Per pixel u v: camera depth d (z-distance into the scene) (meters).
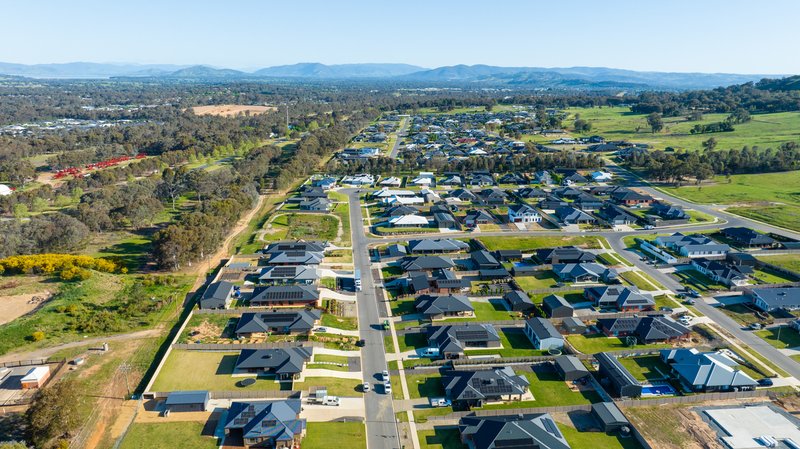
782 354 101.88
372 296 128.75
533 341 106.38
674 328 107.75
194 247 146.88
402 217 185.62
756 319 115.81
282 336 106.88
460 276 138.50
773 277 137.25
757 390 89.31
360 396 88.56
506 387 87.69
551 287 133.12
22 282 128.00
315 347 103.06
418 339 107.88
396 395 89.00
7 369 92.31
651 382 92.56
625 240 169.50
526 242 167.38
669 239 161.88
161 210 196.38
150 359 97.62
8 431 76.44
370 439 77.81
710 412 84.06
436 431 79.81
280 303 121.19
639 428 79.94
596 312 119.94
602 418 80.44
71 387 77.19
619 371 91.81
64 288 123.44
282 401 82.75
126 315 113.94
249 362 93.44
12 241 149.38
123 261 146.25
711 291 130.00
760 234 162.88
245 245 162.50
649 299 120.31
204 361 97.19
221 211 175.25
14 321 107.44
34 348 99.31
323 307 120.81
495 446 72.94
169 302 122.25
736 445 76.06
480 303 124.25
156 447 74.56
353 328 112.50
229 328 110.38
